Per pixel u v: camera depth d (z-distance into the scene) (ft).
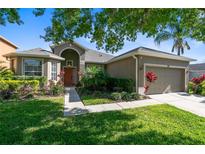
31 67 51.85
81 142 14.30
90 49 81.30
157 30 22.91
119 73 52.85
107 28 24.64
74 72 70.85
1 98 33.30
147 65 42.55
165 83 46.44
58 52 66.44
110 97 35.17
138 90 41.01
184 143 14.17
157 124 18.58
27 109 25.13
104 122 19.26
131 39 25.95
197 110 25.80
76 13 22.66
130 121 19.58
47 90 40.75
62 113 23.25
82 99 34.17
